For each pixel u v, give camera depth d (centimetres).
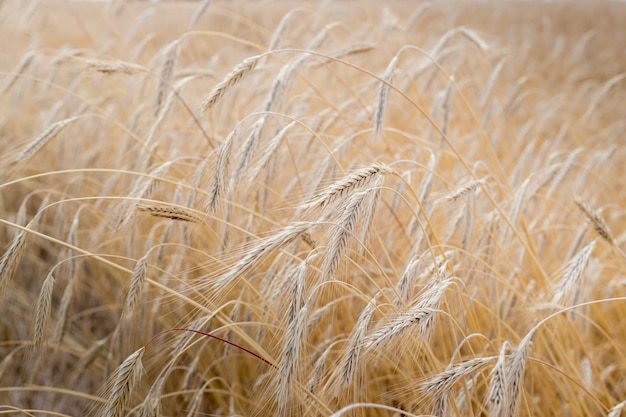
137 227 309
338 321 300
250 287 247
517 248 342
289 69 293
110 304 379
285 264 254
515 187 389
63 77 548
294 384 216
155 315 317
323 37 380
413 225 282
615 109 775
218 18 1172
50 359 350
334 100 480
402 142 421
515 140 571
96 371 349
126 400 187
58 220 341
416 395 221
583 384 254
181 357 321
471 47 613
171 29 1096
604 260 357
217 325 299
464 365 184
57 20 819
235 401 286
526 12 1542
